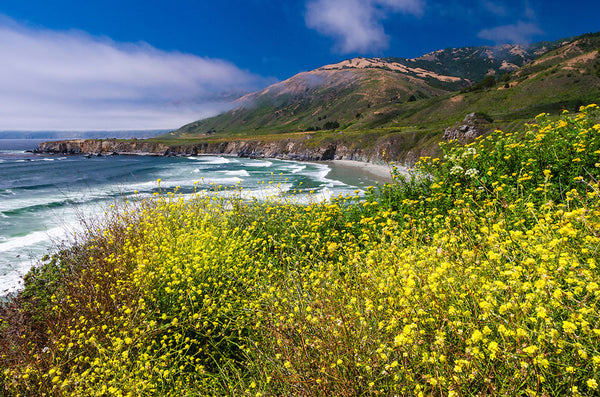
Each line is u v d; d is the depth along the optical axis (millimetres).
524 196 4875
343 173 55781
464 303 2506
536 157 5406
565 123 5547
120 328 3680
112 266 4938
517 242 3094
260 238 5793
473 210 4824
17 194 34312
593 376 1748
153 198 8094
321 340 2441
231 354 3547
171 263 4430
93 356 3559
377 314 2639
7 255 13703
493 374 1943
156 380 3096
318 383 2203
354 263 3748
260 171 60312
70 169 62375
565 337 1930
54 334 3994
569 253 2670
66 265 5875
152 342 3430
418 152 62188
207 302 3658
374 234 5105
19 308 5027
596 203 3443
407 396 2113
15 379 3250
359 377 2164
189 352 3635
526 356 1742
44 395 3051
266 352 3014
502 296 2430
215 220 6605
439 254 3039
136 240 5688
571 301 2201
